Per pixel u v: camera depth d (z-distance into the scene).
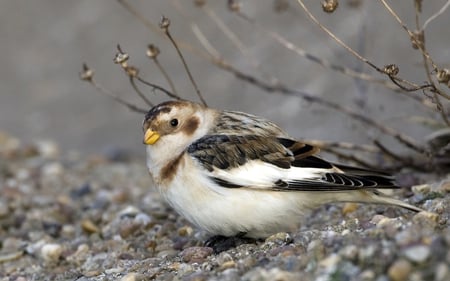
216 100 17.27
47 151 17.16
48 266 10.42
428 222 7.71
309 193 8.84
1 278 10.07
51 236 11.72
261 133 9.08
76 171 15.47
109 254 10.23
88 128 18.42
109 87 19.36
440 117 11.32
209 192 8.72
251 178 8.69
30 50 21.47
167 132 9.12
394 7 16.89
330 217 10.37
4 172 15.24
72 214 12.50
